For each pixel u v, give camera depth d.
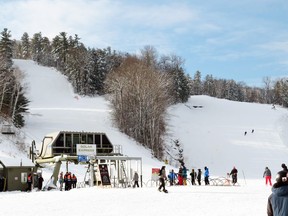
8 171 37.41
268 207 7.35
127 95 85.19
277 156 83.19
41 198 24.03
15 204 21.44
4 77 80.81
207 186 34.00
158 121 82.69
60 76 143.62
